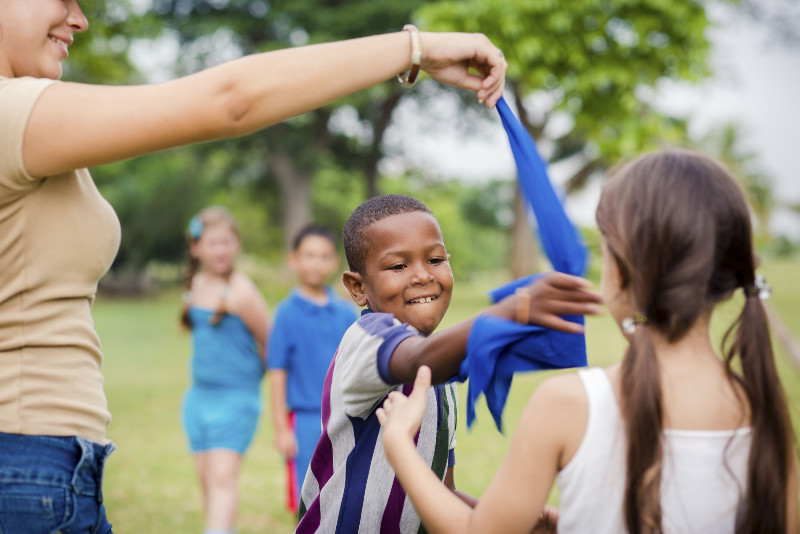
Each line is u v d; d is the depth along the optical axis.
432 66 1.84
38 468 1.68
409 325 1.84
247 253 40.78
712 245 1.50
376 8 24.89
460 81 1.88
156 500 5.25
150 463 6.28
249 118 1.62
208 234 4.27
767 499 1.51
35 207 1.69
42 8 1.78
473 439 6.93
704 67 10.28
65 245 1.73
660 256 1.51
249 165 35.12
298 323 4.08
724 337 1.61
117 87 1.63
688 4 9.89
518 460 1.54
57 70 1.85
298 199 31.48
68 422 1.73
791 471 1.57
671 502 1.48
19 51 1.79
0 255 1.68
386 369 1.68
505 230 58.19
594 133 10.59
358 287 2.07
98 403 1.82
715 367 1.55
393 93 29.03
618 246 1.55
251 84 1.60
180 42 27.45
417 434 1.93
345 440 1.91
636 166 1.61
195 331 4.28
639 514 1.45
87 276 1.79
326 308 4.16
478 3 9.95
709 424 1.51
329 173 39.00
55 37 1.83
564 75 10.19
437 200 45.56
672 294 1.49
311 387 4.07
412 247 1.94
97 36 11.27
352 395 1.79
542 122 25.03
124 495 5.37
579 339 1.56
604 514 1.49
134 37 12.12
